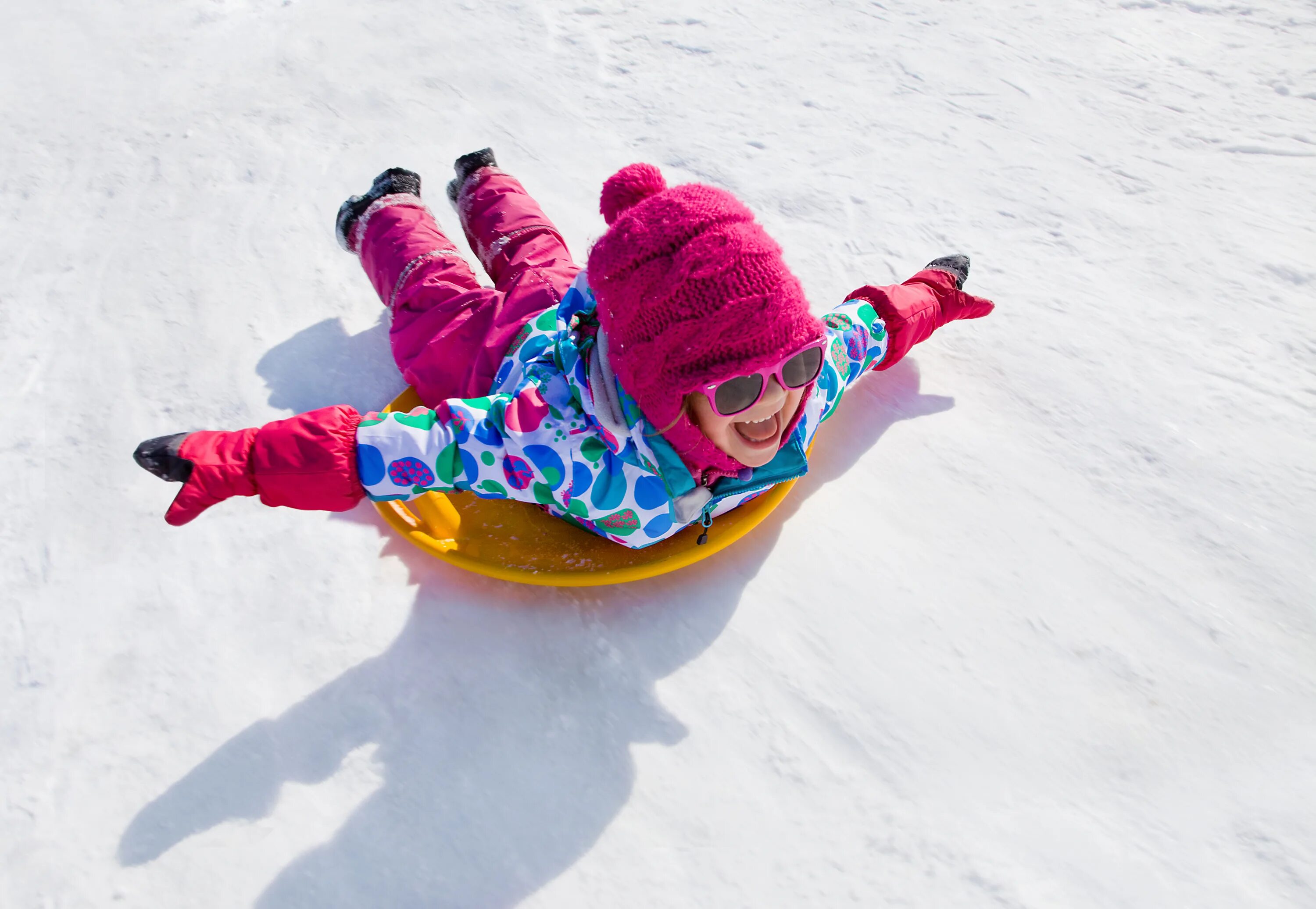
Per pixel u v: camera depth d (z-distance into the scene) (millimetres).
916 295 2309
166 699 1790
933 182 3070
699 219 1564
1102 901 1474
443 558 1957
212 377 2490
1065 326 2564
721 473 1876
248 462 1711
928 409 2369
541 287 2227
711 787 1633
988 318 2604
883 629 1872
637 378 1652
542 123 3381
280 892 1523
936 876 1508
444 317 2301
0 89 3645
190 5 4105
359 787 1647
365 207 2537
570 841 1567
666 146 3254
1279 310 2584
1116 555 2000
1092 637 1847
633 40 3793
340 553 2041
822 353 1661
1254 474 2156
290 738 1721
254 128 3404
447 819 1600
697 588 1962
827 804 1606
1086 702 1741
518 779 1650
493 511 2123
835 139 3264
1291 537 2018
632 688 1784
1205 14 3869
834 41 3764
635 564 1952
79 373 2504
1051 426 2303
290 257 2883
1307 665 1792
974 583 1953
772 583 1968
